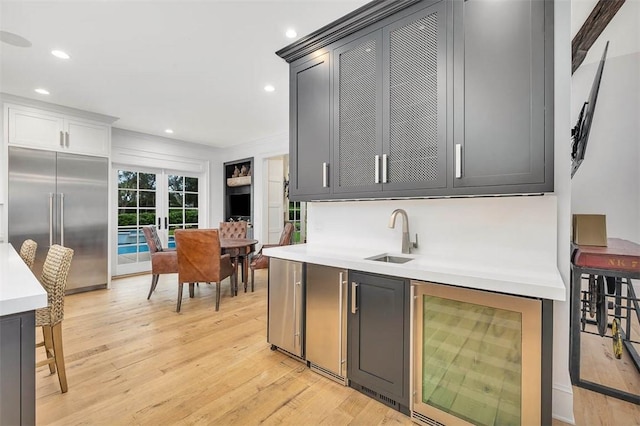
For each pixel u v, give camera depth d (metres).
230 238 5.15
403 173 1.89
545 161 1.44
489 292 1.40
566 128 1.64
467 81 1.64
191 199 6.05
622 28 2.64
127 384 1.95
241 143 5.97
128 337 2.66
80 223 4.06
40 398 1.80
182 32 2.29
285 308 2.29
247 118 4.36
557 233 1.66
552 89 1.42
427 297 1.59
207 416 1.66
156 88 3.31
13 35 2.31
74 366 2.16
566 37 1.62
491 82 1.57
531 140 1.47
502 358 1.38
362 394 1.86
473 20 1.62
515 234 1.78
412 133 1.85
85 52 2.57
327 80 2.27
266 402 1.78
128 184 5.19
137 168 5.29
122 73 2.95
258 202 5.80
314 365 2.12
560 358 1.63
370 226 2.43
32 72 2.92
